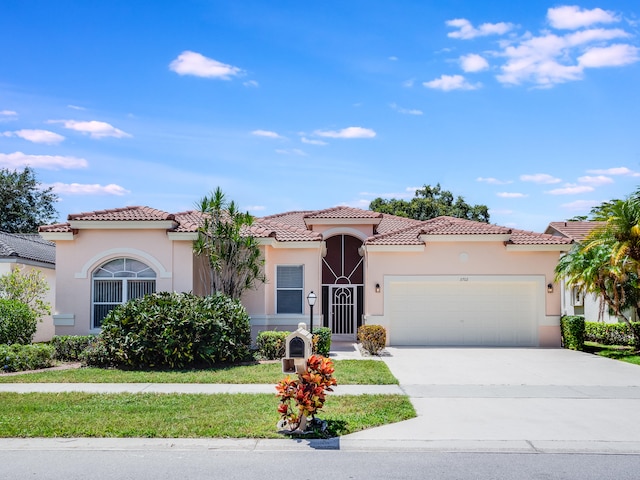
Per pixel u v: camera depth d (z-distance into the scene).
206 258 20.53
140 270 19.92
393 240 22.09
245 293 20.69
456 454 8.63
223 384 13.77
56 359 17.47
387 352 20.08
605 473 7.76
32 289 20.98
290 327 21.16
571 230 30.89
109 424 9.78
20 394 12.35
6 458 8.30
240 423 9.91
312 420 9.65
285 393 9.54
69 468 7.87
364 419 10.33
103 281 19.94
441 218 26.47
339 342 23.30
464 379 14.72
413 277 21.92
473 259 21.98
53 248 29.97
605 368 16.70
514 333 22.02
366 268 22.25
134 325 16.14
